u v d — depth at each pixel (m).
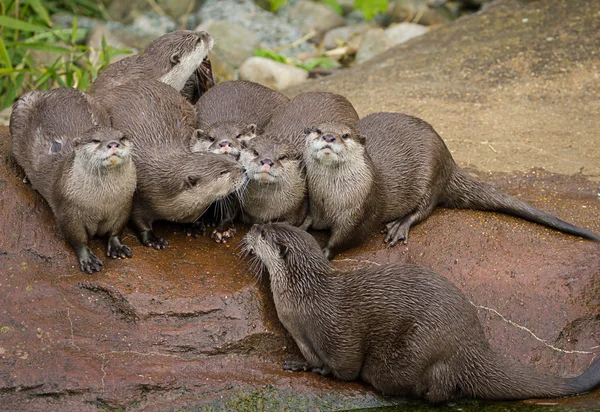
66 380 11.75
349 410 12.12
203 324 12.59
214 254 13.91
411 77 22.80
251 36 28.11
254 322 12.74
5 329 12.20
